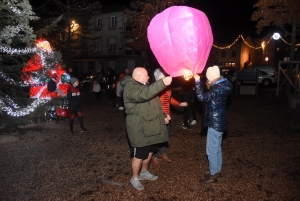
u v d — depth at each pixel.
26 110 7.82
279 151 6.27
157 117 4.25
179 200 4.10
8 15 7.05
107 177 4.93
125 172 5.15
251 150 6.36
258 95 18.09
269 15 14.91
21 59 8.52
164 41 3.66
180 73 3.73
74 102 8.04
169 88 5.55
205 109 4.58
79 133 8.10
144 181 4.75
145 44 23.09
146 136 4.19
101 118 10.56
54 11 18.34
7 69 7.75
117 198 4.19
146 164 4.74
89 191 4.41
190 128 8.47
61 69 10.19
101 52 37.81
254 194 4.25
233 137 7.49
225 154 6.08
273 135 7.68
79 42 20.17
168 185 4.58
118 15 36.03
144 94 3.88
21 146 6.79
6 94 7.91
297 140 7.16
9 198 4.21
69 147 6.71
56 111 9.62
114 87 13.19
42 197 4.24
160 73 5.28
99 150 6.47
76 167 5.41
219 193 4.29
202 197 4.18
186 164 5.50
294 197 4.15
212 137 4.50
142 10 22.42
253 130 8.28
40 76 7.99
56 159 5.86
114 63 37.91
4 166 5.48
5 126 7.87
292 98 12.11
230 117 10.42
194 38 3.49
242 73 18.00
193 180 4.76
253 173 5.04
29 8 6.78
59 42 18.36
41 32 8.18
